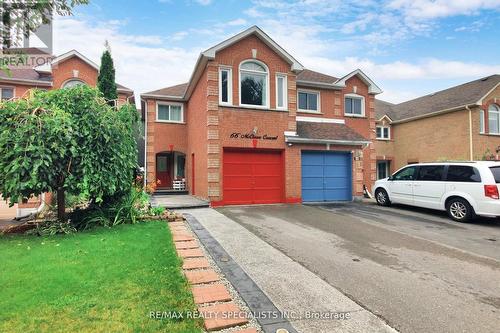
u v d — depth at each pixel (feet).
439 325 11.37
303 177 45.24
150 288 13.23
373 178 58.90
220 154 40.22
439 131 71.26
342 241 23.12
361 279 15.67
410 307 12.73
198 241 22.15
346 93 57.26
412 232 26.43
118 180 27.25
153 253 17.90
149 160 58.59
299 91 52.44
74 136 24.25
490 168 30.27
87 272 14.84
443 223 30.37
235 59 41.45
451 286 14.94
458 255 19.99
